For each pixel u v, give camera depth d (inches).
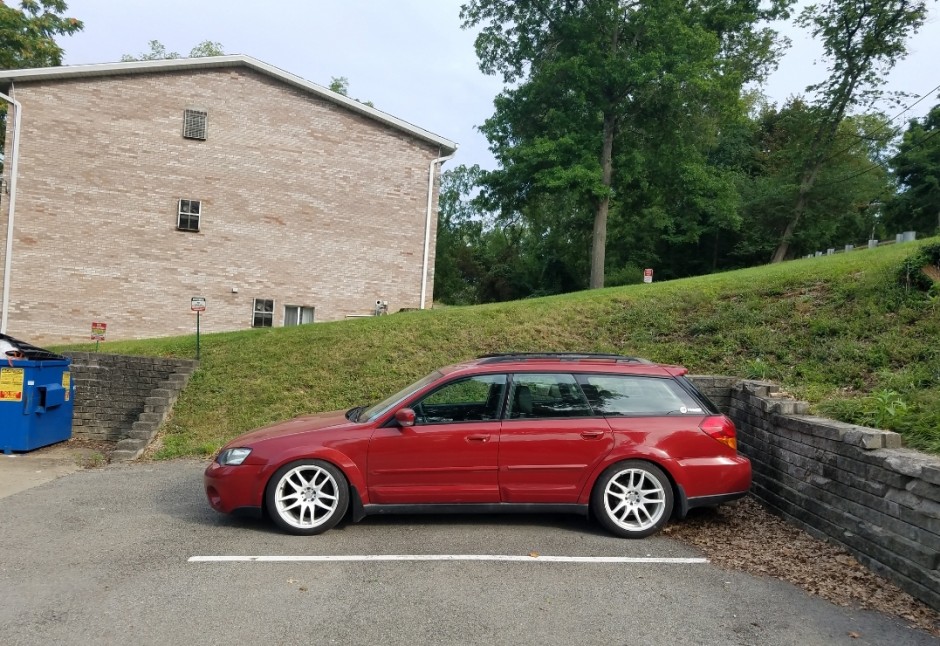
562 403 214.1
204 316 735.7
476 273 2183.8
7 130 676.7
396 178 804.0
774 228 1480.1
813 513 205.8
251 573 172.1
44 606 150.4
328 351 442.0
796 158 1416.1
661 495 206.2
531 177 1009.5
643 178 1066.7
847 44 1299.2
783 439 229.6
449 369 227.0
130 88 710.5
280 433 214.4
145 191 715.4
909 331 315.0
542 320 456.8
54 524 217.3
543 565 180.2
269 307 759.1
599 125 1026.1
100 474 299.6
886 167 1683.1
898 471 167.2
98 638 134.7
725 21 1116.5
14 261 675.4
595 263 1056.2
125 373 418.6
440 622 144.3
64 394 390.9
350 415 231.0
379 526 214.5
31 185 679.1
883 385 263.1
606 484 206.2
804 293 418.3
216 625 141.3
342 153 784.3
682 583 168.2
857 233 1705.2
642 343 400.2
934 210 1576.0
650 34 974.4
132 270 711.1
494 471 206.7
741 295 442.0
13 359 352.2
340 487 205.0
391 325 477.1
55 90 685.9
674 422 211.6
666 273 1656.0
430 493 206.5
